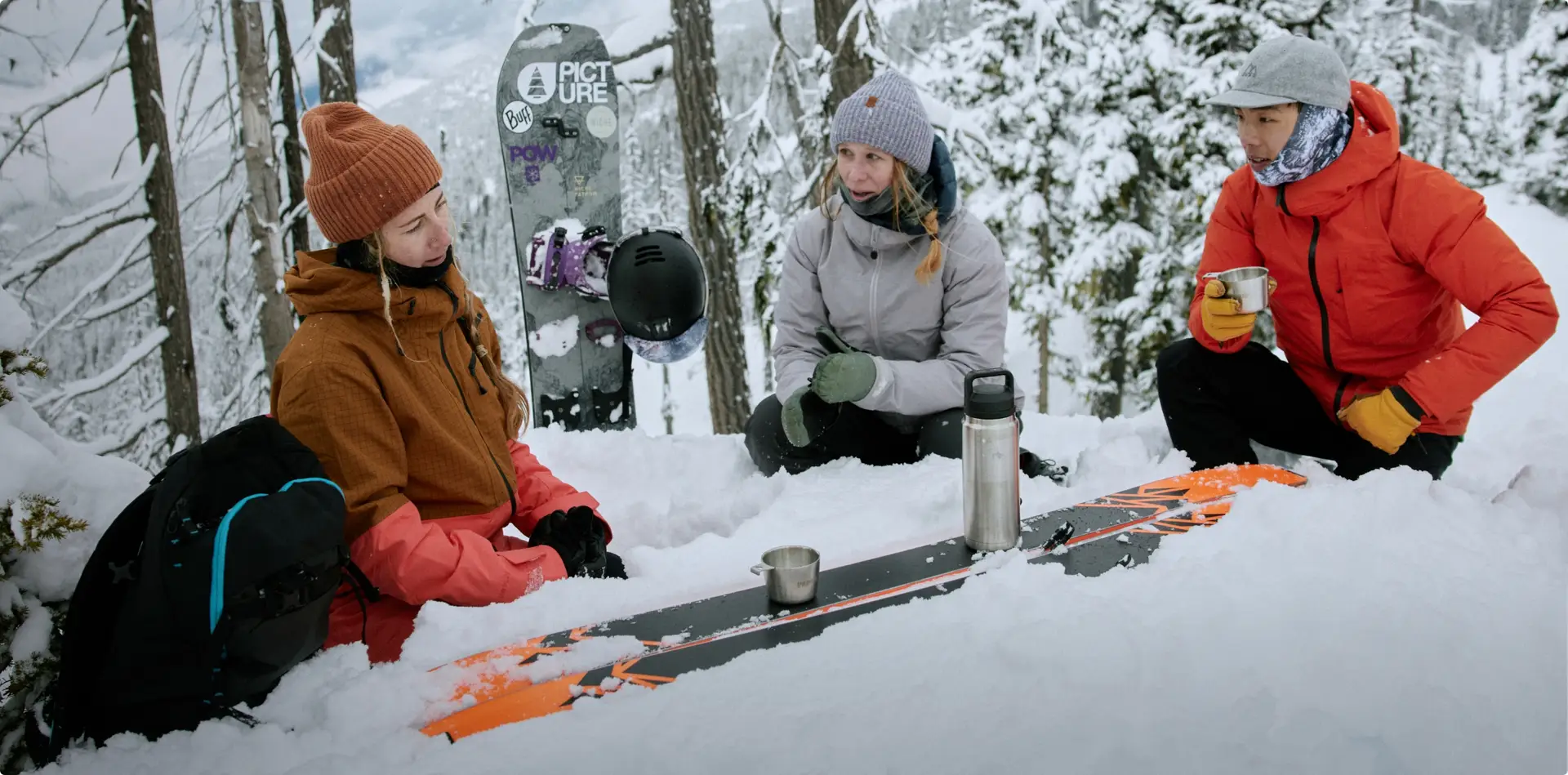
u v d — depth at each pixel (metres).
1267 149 2.18
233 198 7.54
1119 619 1.29
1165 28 11.16
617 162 3.75
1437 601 1.31
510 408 1.92
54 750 1.25
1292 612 1.29
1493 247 2.01
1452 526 1.58
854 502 2.27
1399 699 1.09
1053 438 3.23
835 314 2.76
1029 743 1.03
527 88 3.61
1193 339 2.49
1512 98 15.11
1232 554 1.50
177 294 7.46
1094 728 1.05
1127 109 11.47
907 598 1.47
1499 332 1.96
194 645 1.18
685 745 1.06
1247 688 1.12
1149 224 12.49
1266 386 2.42
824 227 2.76
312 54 7.45
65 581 1.49
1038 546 1.67
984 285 2.61
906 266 2.63
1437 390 2.01
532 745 1.09
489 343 1.93
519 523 2.02
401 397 1.61
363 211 1.55
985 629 1.30
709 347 7.16
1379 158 2.12
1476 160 15.50
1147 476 2.34
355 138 1.56
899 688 1.16
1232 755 1.00
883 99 2.39
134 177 7.17
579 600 1.58
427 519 1.71
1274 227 2.34
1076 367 14.92
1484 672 1.14
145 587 1.18
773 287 7.86
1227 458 2.44
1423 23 14.16
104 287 7.25
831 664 1.23
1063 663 1.17
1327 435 2.44
